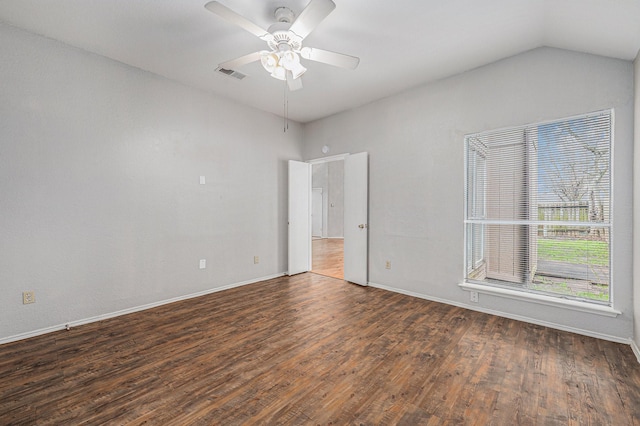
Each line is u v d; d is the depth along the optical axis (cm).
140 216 335
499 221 316
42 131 269
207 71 338
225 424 160
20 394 184
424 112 370
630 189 245
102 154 305
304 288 423
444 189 353
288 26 219
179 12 234
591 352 236
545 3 216
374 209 426
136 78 329
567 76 271
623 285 249
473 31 257
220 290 412
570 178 275
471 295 333
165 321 303
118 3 223
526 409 172
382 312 327
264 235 470
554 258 286
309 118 503
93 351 240
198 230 388
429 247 368
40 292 270
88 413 168
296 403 178
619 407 173
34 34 264
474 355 233
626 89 246
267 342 256
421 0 216
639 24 198
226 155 418
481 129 323
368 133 432
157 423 161
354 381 200
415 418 165
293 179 502
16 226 257
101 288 307
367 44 277
